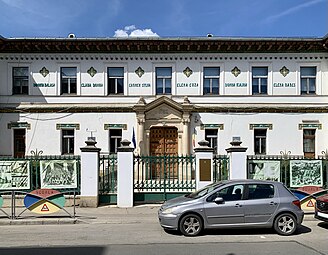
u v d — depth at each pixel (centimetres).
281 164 1638
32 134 2622
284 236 1073
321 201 1180
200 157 1623
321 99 2669
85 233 1120
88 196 1602
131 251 882
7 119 2633
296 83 2677
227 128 2648
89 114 2642
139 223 1298
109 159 1673
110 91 2684
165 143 2634
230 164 1616
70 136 2650
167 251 880
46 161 1614
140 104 2575
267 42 2631
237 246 935
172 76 2677
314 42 2644
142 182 1678
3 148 2617
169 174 1678
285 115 2669
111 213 1476
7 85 2648
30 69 2659
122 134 2630
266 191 1114
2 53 2658
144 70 2678
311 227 1224
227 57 2692
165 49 2677
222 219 1076
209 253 859
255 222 1081
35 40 2588
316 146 2656
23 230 1173
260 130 2672
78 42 2617
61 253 870
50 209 1331
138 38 2619
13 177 1603
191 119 2647
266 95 2667
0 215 1416
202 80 2680
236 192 1105
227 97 2669
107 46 2645
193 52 2689
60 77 2667
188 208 1074
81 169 1611
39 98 2648
